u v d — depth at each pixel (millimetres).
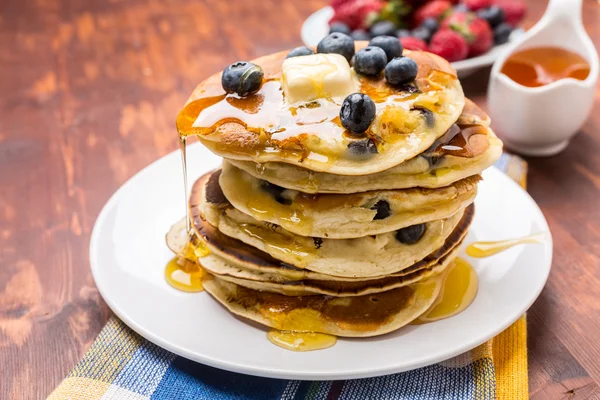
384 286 445
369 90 438
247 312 449
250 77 436
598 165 595
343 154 414
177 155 566
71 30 842
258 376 425
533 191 570
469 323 438
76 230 549
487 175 542
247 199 448
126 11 892
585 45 605
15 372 448
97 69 750
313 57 444
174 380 430
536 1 879
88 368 434
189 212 491
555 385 429
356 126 410
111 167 612
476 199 525
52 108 690
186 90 708
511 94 592
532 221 503
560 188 572
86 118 674
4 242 539
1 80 735
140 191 535
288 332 441
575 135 630
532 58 622
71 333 470
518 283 462
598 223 535
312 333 440
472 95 687
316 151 415
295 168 428
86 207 570
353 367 414
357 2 783
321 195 437
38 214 564
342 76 431
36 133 656
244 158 423
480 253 487
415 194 431
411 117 422
